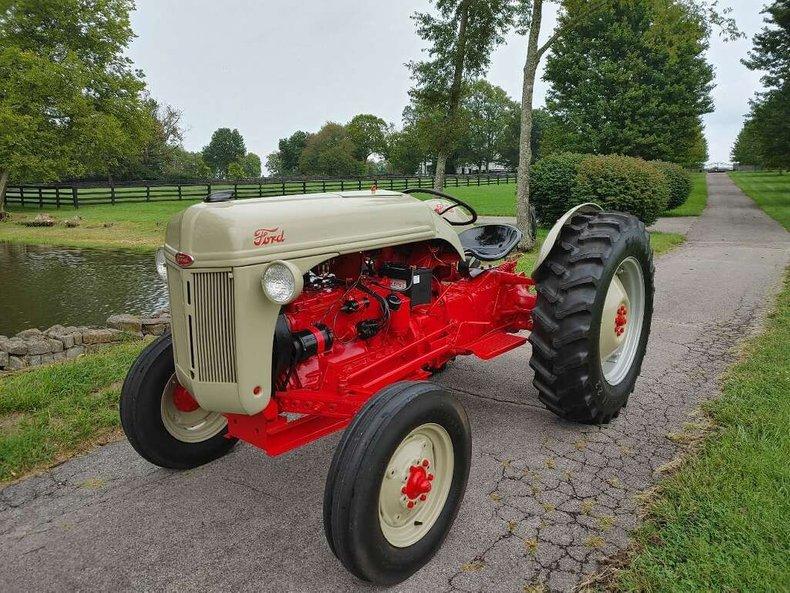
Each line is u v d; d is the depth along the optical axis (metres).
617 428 3.73
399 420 2.29
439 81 15.95
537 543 2.60
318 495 3.03
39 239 18.53
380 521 2.27
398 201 3.28
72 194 28.88
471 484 3.09
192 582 2.38
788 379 4.22
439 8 14.98
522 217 11.34
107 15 31.06
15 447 3.36
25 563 2.50
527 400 4.23
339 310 2.98
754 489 2.82
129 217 23.50
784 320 6.01
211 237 2.37
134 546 2.61
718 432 3.56
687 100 28.97
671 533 2.57
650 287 4.11
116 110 32.03
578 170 13.73
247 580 2.39
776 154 25.94
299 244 2.57
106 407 3.93
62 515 2.85
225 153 93.88
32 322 8.70
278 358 2.59
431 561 2.51
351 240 2.83
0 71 26.19
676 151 30.16
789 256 10.78
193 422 3.31
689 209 22.77
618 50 29.31
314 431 2.78
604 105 28.53
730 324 6.07
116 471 3.26
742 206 24.08
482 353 3.64
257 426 2.66
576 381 3.45
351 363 2.99
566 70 30.17
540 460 3.33
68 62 27.48
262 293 2.42
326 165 70.94
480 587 2.34
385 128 83.44
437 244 3.69
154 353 3.11
